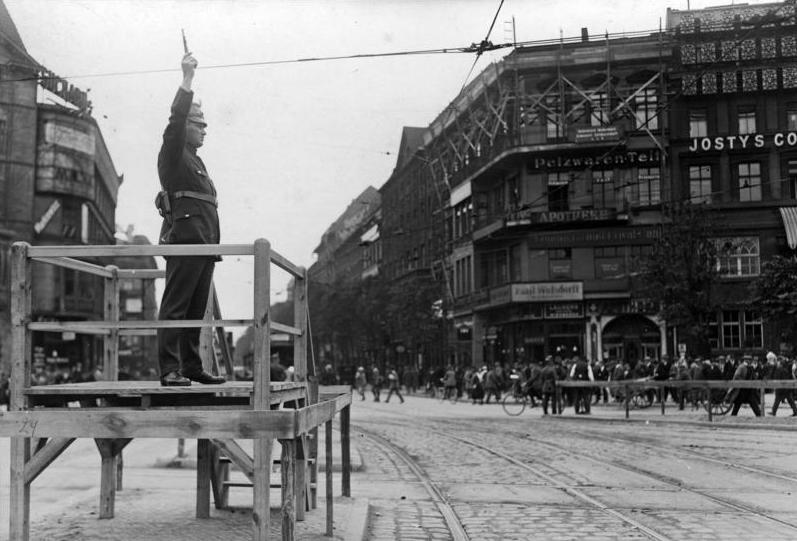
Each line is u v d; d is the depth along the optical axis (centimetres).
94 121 5569
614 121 4566
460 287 5700
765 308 3781
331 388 841
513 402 3700
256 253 479
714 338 4397
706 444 1575
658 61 4594
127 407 568
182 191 582
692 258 3731
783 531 740
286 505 466
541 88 4688
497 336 5028
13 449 511
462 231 5681
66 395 519
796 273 3744
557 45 4653
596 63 4609
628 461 1327
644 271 3853
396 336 6000
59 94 5369
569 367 3222
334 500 857
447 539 710
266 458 464
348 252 10488
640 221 4528
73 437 470
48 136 5247
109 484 719
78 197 5419
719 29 4528
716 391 2467
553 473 1191
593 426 2139
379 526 766
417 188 6844
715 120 4528
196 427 459
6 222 5056
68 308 5334
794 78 4441
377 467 1284
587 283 4538
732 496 961
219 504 773
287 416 456
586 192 4606
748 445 1544
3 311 4734
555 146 4512
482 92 5031
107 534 636
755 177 4488
